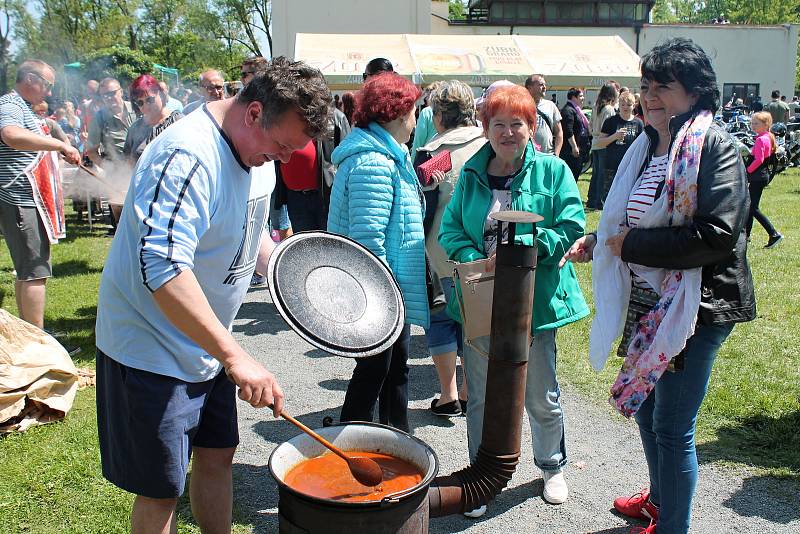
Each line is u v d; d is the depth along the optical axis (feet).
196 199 6.27
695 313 7.55
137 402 6.74
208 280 6.97
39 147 15.12
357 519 6.45
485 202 9.73
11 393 12.34
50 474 10.91
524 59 55.26
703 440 12.16
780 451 11.71
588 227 31.91
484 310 9.34
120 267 6.70
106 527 9.61
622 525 9.88
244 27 167.43
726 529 9.68
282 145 6.53
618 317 8.61
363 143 10.08
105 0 126.62
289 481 7.22
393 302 7.89
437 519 10.11
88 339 17.70
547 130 22.33
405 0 95.30
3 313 12.85
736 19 194.49
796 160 55.36
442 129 12.78
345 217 10.41
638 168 8.39
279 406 6.48
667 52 7.63
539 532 9.77
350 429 7.93
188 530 9.61
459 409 13.64
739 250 7.73
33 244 15.70
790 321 18.66
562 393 14.49
